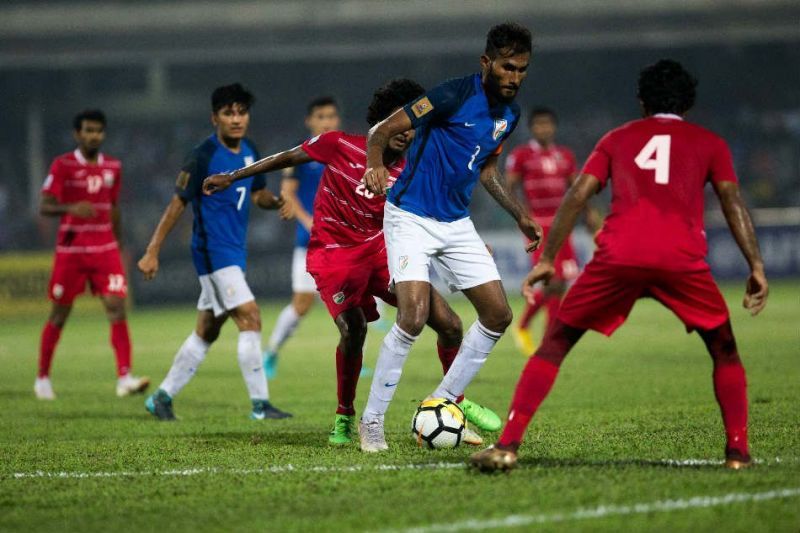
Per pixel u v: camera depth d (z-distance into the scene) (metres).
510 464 17.50
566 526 14.23
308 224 38.81
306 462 20.02
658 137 17.25
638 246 16.91
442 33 110.88
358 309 22.56
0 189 111.06
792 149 112.94
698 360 40.09
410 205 20.31
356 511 15.62
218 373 41.91
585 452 19.95
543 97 116.88
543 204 45.25
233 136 27.62
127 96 115.88
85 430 26.81
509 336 55.12
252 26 110.75
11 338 62.81
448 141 19.72
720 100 116.12
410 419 26.58
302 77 116.69
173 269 86.38
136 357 48.66
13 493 17.98
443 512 15.24
